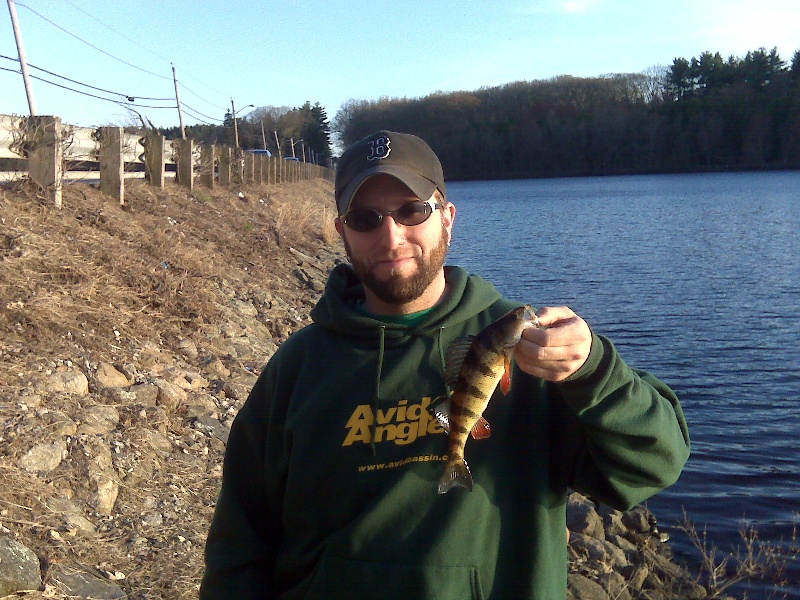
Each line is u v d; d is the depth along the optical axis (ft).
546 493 3.53
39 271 10.14
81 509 6.40
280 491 3.86
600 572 8.40
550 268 33.65
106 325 9.73
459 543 3.33
